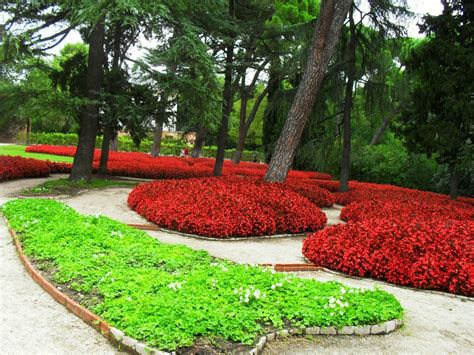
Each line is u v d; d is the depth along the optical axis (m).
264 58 21.56
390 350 4.43
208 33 17.62
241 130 31.52
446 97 17.59
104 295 4.89
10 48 13.58
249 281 5.44
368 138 36.53
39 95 13.62
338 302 4.92
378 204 13.02
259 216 9.77
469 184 23.33
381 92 19.77
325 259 7.57
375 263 7.10
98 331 4.36
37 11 14.96
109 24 13.25
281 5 30.23
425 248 7.14
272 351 4.17
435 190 25.58
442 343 4.69
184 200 10.34
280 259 7.94
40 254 6.41
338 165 29.11
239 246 8.79
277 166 14.80
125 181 18.05
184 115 17.17
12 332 4.24
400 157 26.73
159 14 12.82
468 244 7.22
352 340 4.57
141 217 10.91
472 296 6.57
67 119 13.62
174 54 14.13
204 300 4.64
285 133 14.80
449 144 17.44
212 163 29.55
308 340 4.46
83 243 6.96
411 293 6.54
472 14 18.06
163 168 21.31
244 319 4.36
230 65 18.19
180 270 6.00
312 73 14.48
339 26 14.64
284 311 4.74
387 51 20.23
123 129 18.44
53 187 13.95
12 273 5.97
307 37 18.92
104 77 16.70
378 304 5.18
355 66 19.64
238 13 20.59
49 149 28.59
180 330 3.99
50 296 5.20
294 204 10.91
